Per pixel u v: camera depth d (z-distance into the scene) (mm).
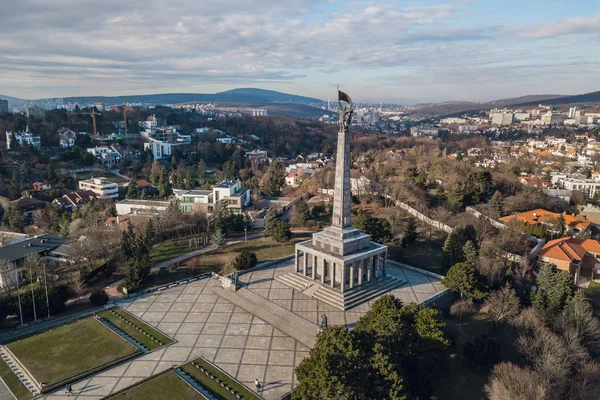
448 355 66188
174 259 115000
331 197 178000
